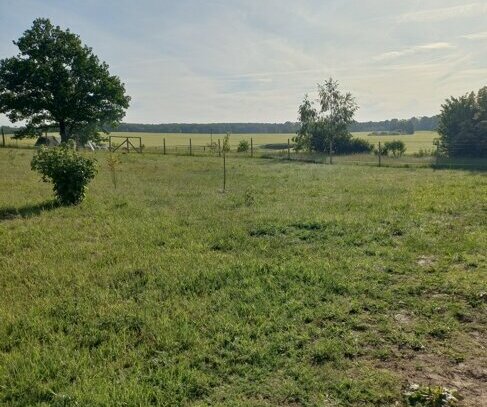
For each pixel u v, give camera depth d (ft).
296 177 50.31
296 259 18.06
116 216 27.63
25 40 106.93
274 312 12.82
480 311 12.94
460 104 75.10
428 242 20.13
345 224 24.08
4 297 14.48
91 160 33.71
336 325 12.10
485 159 70.38
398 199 31.94
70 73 110.93
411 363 10.19
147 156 88.48
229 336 11.40
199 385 9.32
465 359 10.33
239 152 102.83
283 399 8.86
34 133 111.96
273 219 25.75
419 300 13.74
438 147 78.28
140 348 10.95
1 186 40.47
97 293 14.65
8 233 22.95
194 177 50.96
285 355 10.53
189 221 25.86
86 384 9.30
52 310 13.28
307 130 102.37
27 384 9.36
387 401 8.73
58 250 20.01
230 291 14.70
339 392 9.04
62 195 31.58
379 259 17.92
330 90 99.40
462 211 26.86
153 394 8.98
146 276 16.17
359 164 69.36
